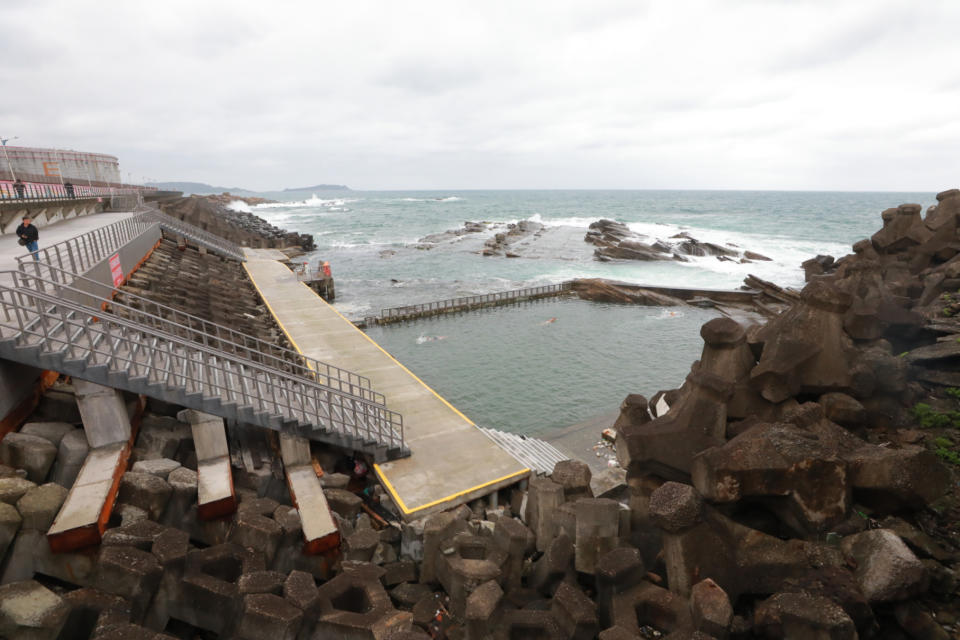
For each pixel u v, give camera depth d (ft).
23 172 179.83
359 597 25.13
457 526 30.27
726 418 24.29
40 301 29.17
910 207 61.77
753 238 264.93
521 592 26.02
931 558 18.40
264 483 35.55
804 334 25.96
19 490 25.11
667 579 20.57
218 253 132.77
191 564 24.45
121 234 77.71
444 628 25.03
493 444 42.52
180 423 38.50
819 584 17.26
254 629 21.12
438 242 254.88
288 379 36.70
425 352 92.48
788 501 19.51
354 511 34.76
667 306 128.47
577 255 209.87
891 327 34.73
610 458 49.85
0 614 19.16
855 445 23.00
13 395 30.68
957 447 23.95
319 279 128.47
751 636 17.34
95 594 21.79
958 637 16.11
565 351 92.79
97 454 30.73
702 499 19.86
